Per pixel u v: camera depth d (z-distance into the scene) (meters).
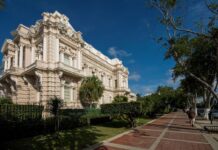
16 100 32.75
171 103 84.44
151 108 40.03
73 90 35.34
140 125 24.91
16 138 14.43
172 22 19.53
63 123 19.28
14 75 32.97
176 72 28.61
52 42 31.72
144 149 11.38
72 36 36.66
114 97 52.00
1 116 15.38
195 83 33.16
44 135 16.05
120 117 31.05
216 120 33.91
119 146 12.12
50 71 30.64
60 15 34.47
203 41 21.48
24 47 35.59
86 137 15.20
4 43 40.12
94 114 27.69
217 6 17.50
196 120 33.59
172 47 19.80
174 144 12.86
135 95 69.81
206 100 37.00
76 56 37.78
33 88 32.97
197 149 11.50
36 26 34.28
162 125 25.08
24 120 15.70
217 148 11.77
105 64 53.34
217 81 26.11
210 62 23.66
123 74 61.94
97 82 37.12
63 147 11.76
